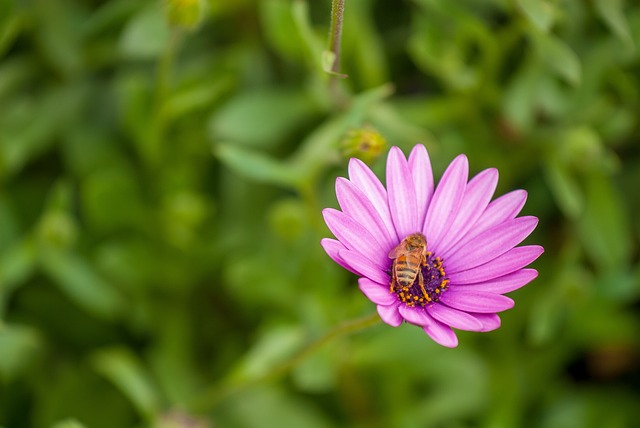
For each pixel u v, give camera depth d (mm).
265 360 465
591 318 502
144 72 522
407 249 388
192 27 453
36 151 509
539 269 518
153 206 512
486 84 498
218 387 479
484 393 498
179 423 469
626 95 511
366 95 452
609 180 512
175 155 512
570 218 507
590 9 502
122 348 517
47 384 500
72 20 512
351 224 384
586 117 504
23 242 483
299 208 482
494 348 510
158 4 482
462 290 394
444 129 514
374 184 395
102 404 500
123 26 502
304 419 494
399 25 533
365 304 470
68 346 516
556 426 502
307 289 491
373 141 436
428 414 494
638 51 498
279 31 486
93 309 492
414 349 477
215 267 515
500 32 486
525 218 395
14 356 479
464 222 401
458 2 507
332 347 477
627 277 494
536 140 505
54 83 519
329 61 423
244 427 492
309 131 519
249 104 501
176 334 509
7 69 510
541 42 470
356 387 491
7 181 514
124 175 503
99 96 519
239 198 512
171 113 488
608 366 524
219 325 523
